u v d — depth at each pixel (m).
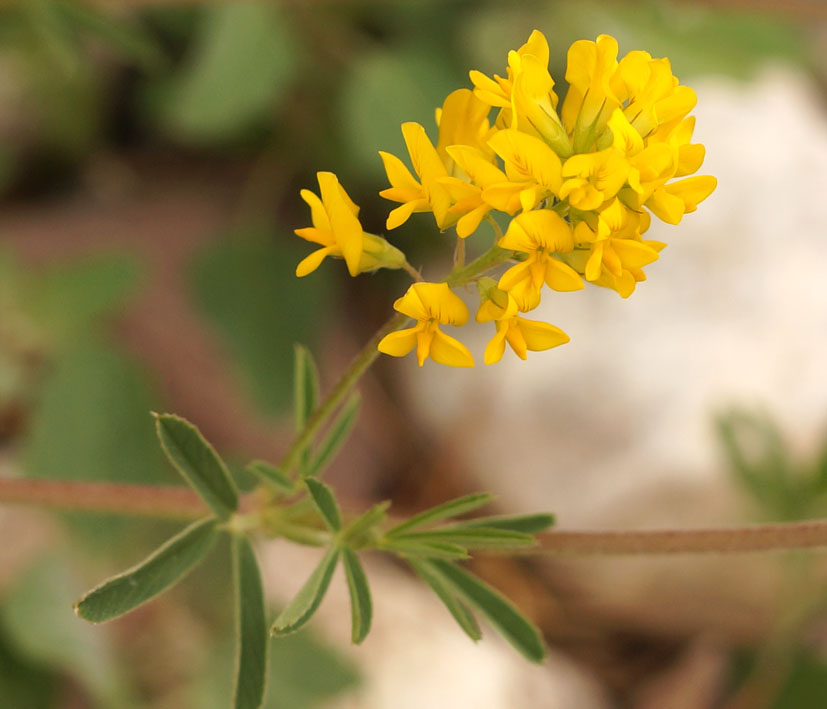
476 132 0.18
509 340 0.18
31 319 0.27
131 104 0.32
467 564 0.27
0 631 0.25
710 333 0.29
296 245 0.30
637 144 0.17
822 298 0.29
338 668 0.25
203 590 0.25
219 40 0.28
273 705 0.24
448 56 0.30
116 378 0.26
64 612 0.25
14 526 0.25
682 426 0.28
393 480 0.28
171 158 0.32
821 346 0.29
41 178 0.31
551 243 0.17
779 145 0.32
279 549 0.26
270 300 0.29
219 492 0.20
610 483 0.27
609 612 0.27
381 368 0.30
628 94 0.18
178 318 0.28
